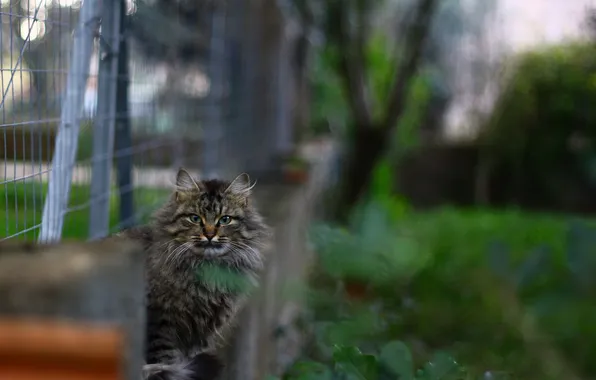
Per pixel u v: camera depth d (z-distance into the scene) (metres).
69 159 3.25
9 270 1.69
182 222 3.60
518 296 3.36
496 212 12.55
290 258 5.78
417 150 14.44
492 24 16.44
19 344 1.62
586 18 6.84
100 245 1.89
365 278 4.97
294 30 11.40
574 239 2.14
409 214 11.72
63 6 3.45
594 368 3.63
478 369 4.23
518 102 13.43
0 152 3.02
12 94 2.96
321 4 9.77
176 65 5.70
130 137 4.16
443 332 5.12
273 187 7.01
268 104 8.40
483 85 16.08
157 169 5.27
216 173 6.33
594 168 3.28
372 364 3.21
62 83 3.41
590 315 3.27
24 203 3.01
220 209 3.69
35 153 3.19
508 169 14.16
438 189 14.93
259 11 8.34
